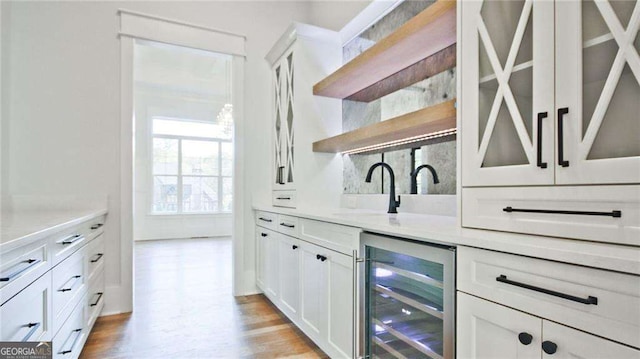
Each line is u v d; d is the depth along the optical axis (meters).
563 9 0.97
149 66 6.18
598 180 0.88
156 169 6.86
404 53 2.01
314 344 2.10
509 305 0.93
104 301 2.58
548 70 1.01
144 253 5.14
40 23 2.49
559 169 0.97
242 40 3.13
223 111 5.78
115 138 2.67
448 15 1.59
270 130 3.25
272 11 3.29
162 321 2.45
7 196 2.38
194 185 7.20
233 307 2.75
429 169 2.01
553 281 0.83
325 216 1.85
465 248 1.06
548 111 1.00
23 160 2.44
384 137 2.06
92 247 2.20
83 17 2.60
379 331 1.55
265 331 2.29
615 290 0.72
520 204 1.07
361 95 2.68
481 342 1.01
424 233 1.20
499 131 1.17
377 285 1.56
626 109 0.87
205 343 2.10
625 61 0.85
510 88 1.13
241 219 3.10
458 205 1.30
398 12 2.33
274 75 3.18
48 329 1.33
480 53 1.24
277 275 2.54
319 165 2.78
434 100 2.02
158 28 2.80
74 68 2.57
